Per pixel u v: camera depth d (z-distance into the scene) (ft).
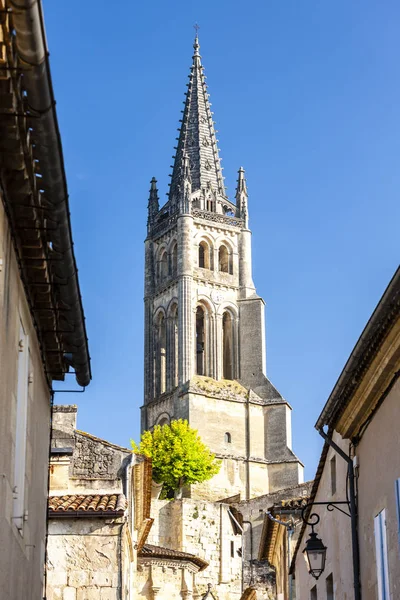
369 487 72.23
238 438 460.55
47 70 39.42
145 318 517.14
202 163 538.88
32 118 42.34
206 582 294.05
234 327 499.10
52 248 55.42
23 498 58.34
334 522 88.33
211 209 525.75
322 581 96.12
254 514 302.86
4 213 48.44
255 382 483.10
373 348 63.41
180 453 417.69
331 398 74.13
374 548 70.49
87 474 117.19
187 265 497.46
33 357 63.62
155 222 531.50
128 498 117.70
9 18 37.83
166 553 193.98
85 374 73.97
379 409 68.59
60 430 118.42
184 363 475.72
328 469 92.17
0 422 48.52
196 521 305.53
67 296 60.95
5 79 40.50
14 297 53.26
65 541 104.32
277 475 456.04
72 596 102.68
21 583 59.57
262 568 204.54
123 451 118.73
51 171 46.44
